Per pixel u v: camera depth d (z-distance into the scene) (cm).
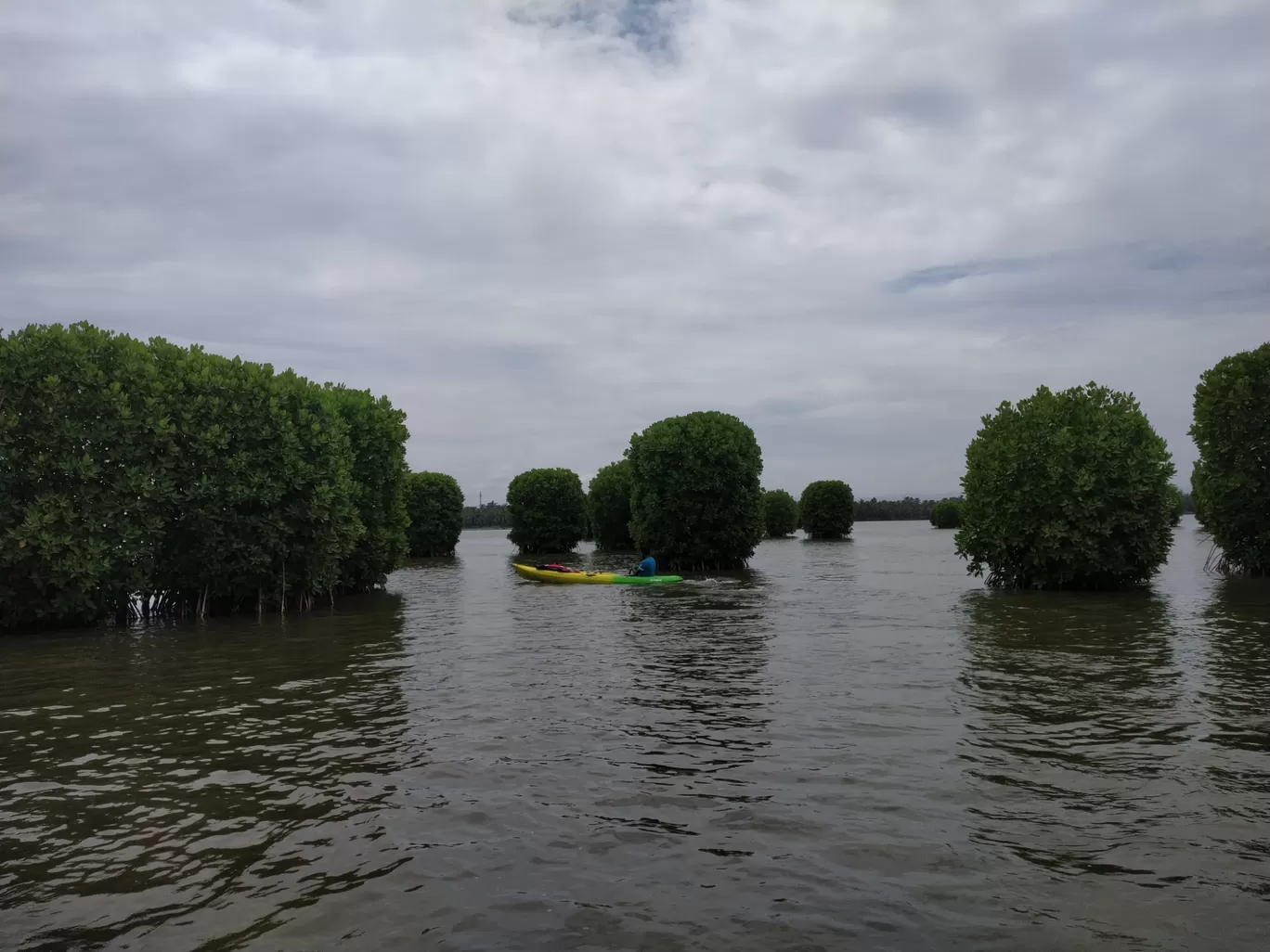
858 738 704
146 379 1585
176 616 1673
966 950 369
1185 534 4844
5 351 1423
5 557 1371
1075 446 1938
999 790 572
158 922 403
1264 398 2123
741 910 409
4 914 412
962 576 2414
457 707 841
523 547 4475
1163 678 920
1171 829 502
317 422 1811
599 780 604
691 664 1059
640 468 3088
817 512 5578
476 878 448
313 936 388
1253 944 371
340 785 602
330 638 1354
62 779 622
